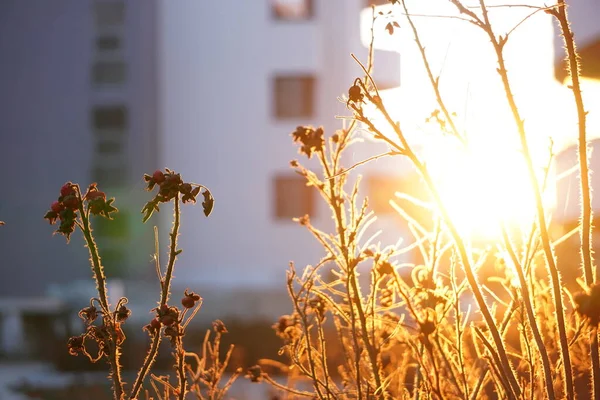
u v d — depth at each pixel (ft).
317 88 117.50
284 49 117.50
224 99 118.52
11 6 128.57
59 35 128.57
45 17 128.88
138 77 127.75
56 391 59.36
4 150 127.85
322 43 117.39
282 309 114.32
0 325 107.76
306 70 116.88
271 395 12.67
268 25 118.01
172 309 8.44
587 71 40.81
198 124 118.83
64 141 127.85
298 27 117.39
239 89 118.32
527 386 9.13
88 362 74.95
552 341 9.94
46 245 126.31
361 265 64.08
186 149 118.93
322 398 9.56
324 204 116.06
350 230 9.54
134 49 128.06
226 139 118.42
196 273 117.70
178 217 8.32
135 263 120.26
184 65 119.24
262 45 117.80
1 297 125.39
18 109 128.16
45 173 127.65
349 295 9.08
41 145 127.85
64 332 94.84
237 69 118.32
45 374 76.23
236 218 117.80
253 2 118.11
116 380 8.34
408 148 7.79
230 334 65.46
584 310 6.55
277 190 117.60
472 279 7.64
